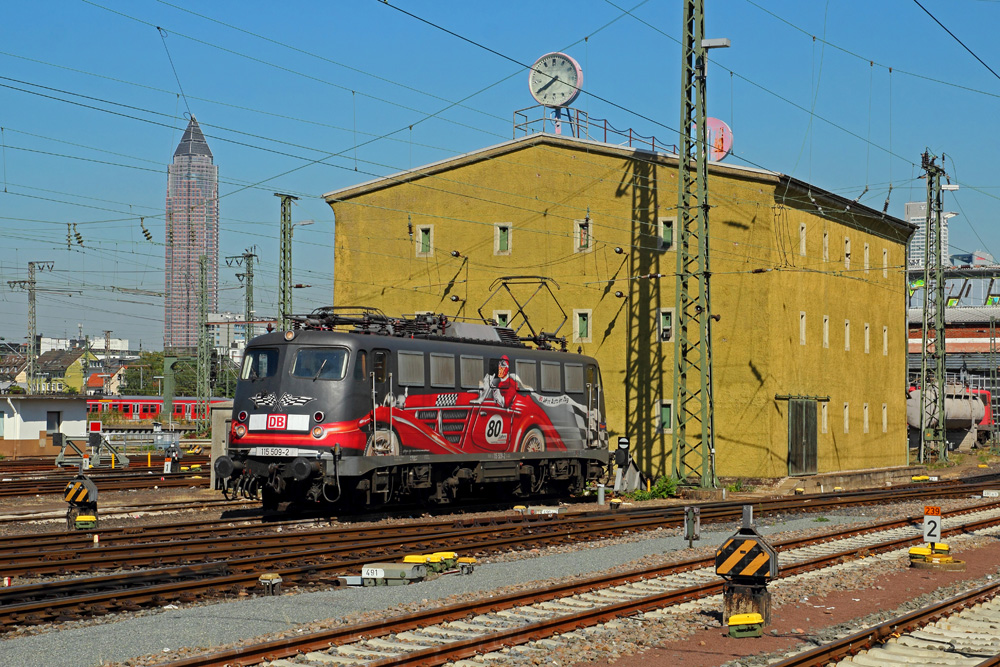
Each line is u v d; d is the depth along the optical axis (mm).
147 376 147250
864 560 20172
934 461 61406
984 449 77500
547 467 31812
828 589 16750
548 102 45719
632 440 42812
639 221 43281
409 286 47156
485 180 46000
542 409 31344
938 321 60656
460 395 28203
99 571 16578
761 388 40906
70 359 167000
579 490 33406
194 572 16156
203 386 71500
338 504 27047
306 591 15398
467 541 21188
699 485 39750
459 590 15688
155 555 17594
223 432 32188
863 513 30703
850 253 49281
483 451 28859
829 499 33625
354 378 24984
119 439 74750
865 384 50406
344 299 48344
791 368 42656
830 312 46750
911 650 12320
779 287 41906
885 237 53719
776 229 41781
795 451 42375
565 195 44594
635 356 43000
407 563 16766
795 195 43188
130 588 14938
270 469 24812
